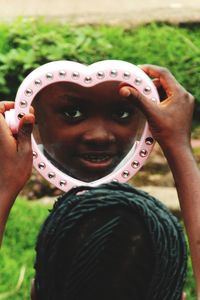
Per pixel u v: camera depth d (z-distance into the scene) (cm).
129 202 193
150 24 761
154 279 191
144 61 686
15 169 224
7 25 727
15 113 247
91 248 189
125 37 732
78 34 713
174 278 194
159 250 192
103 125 253
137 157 254
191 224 232
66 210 194
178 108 241
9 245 505
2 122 226
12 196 223
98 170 254
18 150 224
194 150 623
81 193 206
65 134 252
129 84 248
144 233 192
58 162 256
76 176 255
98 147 253
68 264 191
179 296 198
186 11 784
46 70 248
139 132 254
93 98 250
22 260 493
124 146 254
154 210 196
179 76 674
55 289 194
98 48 688
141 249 191
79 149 254
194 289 471
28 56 664
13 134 243
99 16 787
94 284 190
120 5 830
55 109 252
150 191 591
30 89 247
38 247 197
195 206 233
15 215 526
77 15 797
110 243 190
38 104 252
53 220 194
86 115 252
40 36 691
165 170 611
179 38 727
